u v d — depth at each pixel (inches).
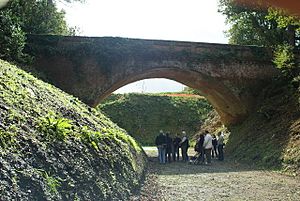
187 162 987.3
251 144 1039.0
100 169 349.7
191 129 1925.4
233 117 1325.0
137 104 2009.1
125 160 469.1
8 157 232.8
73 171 293.1
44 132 311.7
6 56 844.0
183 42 1176.2
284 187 576.4
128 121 1935.3
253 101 1230.9
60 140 322.0
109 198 322.7
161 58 1154.7
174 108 2004.2
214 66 1199.6
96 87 1090.1
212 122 1675.7
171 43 1164.5
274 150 878.4
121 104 2000.5
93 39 1104.2
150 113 1978.3
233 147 1143.6
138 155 639.1
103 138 442.6
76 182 283.1
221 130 1444.4
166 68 1163.3
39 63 1052.5
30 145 270.8
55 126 334.0
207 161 941.2
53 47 1066.1
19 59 889.5
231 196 491.2
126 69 1122.7
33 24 1247.5
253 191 534.9
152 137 1902.1
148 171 696.4
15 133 267.9
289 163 772.0
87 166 323.9
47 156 277.4
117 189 360.5
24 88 410.3
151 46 1149.1
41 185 236.1
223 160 1034.1
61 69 1070.4
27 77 510.9
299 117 934.4
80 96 1075.3
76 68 1079.0
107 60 1103.6
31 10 1248.2
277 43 1368.1
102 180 334.3
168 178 657.0
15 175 220.8
